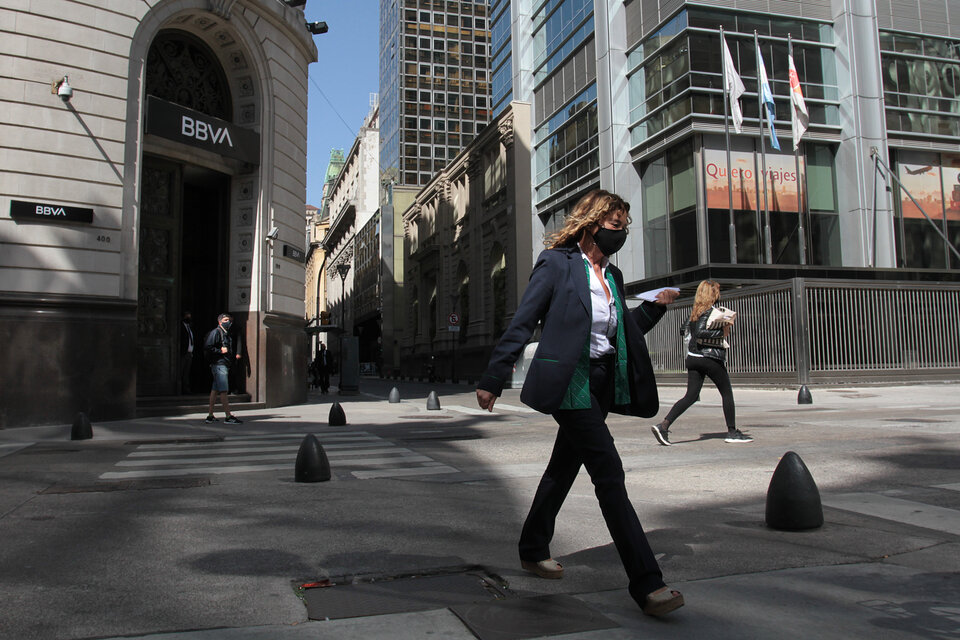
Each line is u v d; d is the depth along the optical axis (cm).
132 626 259
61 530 419
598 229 300
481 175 4325
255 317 1595
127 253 1275
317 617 267
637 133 2945
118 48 1281
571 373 274
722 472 597
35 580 318
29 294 1155
